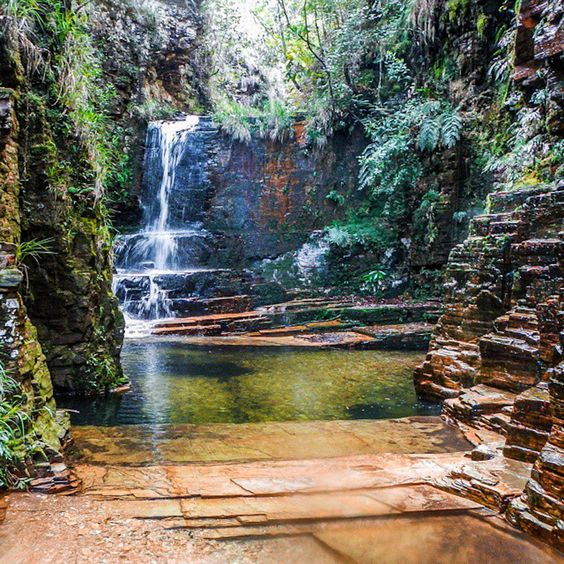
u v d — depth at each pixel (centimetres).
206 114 1702
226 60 1855
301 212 1430
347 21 1371
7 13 460
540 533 266
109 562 233
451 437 451
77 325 562
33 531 257
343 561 239
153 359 810
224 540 255
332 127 1416
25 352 360
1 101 431
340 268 1347
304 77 1667
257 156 1441
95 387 581
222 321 1086
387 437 451
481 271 578
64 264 541
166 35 1592
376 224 1366
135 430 461
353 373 739
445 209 1167
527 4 664
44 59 532
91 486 321
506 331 497
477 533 271
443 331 630
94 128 620
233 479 334
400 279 1299
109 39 1379
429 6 1202
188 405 563
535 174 695
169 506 290
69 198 551
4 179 430
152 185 1473
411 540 263
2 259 354
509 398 470
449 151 1157
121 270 1274
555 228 516
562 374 283
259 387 650
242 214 1430
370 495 312
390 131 1295
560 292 331
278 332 1062
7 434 311
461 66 1169
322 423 493
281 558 242
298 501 301
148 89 1534
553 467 270
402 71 1317
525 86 711
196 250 1373
